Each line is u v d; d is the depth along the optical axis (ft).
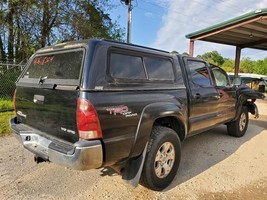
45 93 8.79
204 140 17.80
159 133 9.95
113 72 8.32
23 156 13.19
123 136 8.34
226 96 15.94
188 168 12.60
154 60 10.25
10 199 9.14
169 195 9.90
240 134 18.89
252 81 85.87
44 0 38.29
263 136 19.69
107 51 8.23
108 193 9.85
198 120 12.87
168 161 10.56
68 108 7.81
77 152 7.34
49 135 8.92
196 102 12.48
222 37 40.91
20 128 10.21
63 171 11.61
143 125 8.95
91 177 11.14
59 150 7.88
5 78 28.43
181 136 11.93
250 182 11.31
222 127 22.00
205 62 14.21
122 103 8.25
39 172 11.42
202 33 36.63
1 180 10.53
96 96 7.55
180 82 11.55
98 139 7.59
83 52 7.97
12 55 40.22
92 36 46.16
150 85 9.64
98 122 7.52
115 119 8.02
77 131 7.61
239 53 48.57
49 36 42.65
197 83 12.98
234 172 12.34
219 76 15.87
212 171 12.34
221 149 15.85
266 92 76.74
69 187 10.21
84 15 45.01
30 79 10.21
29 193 9.62
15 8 36.83
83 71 7.59
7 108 23.70
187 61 12.57
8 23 36.96
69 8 42.50
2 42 39.70
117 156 8.27
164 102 10.12
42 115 9.15
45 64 9.59
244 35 39.52
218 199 9.75
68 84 7.85
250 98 19.47
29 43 39.86
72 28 43.73
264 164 13.55
